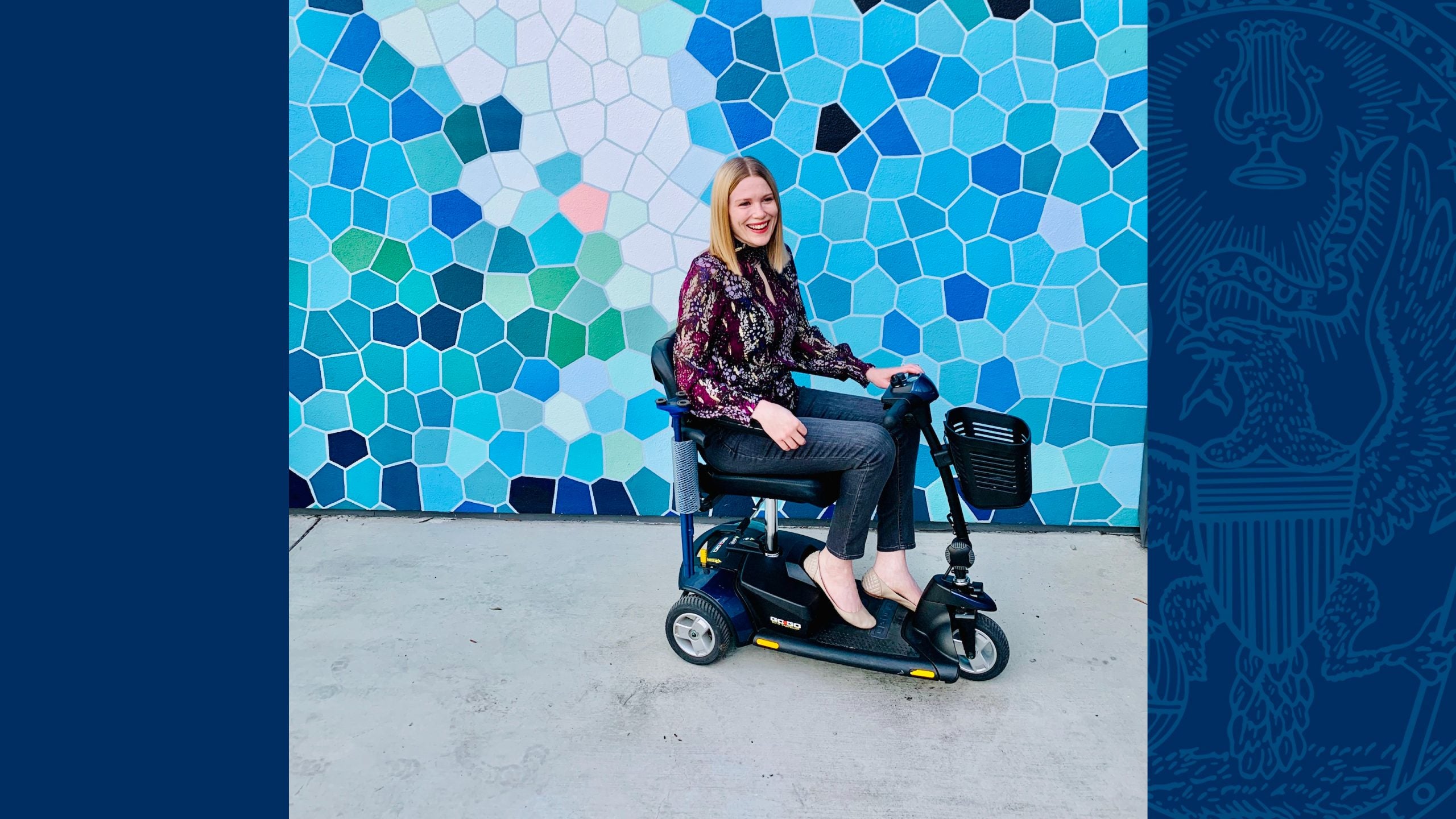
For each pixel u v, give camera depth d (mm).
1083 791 1902
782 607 2311
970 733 2084
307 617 2625
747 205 2176
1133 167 2842
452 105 3078
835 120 2949
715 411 2180
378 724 2133
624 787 1925
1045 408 3082
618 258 3129
